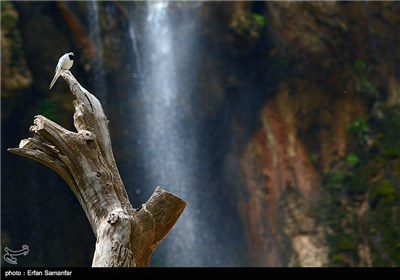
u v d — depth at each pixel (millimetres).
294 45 24125
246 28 23719
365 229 22438
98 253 4254
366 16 24797
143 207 4520
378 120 24250
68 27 21906
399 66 24922
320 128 24266
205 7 24031
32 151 4547
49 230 21484
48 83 21297
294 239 22922
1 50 20328
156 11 24047
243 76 24453
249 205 23891
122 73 23141
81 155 4512
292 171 23828
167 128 23984
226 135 24516
